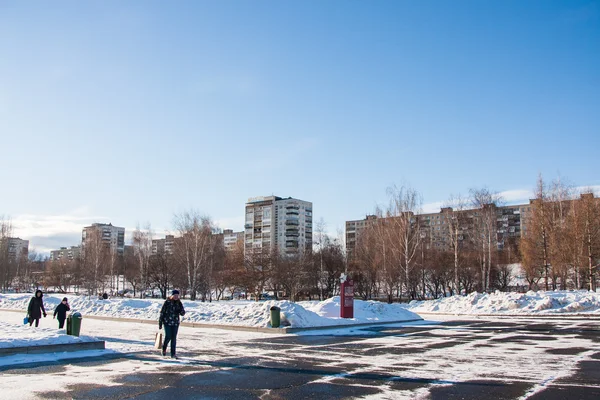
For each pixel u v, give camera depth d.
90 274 82.25
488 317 31.56
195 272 61.91
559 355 14.06
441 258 65.81
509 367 11.99
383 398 8.72
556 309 33.06
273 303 23.50
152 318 26.33
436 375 10.90
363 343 17.05
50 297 36.62
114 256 93.69
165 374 10.91
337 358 13.45
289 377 10.64
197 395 8.89
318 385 9.81
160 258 76.50
